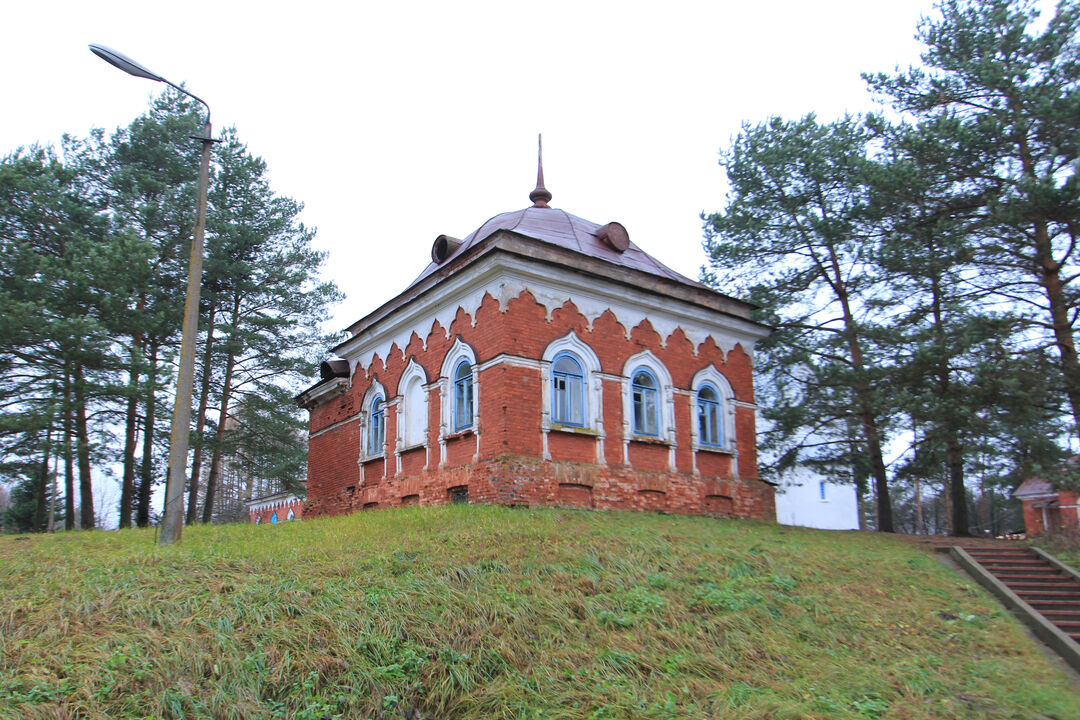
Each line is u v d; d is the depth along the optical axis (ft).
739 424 67.46
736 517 63.82
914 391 62.64
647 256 73.41
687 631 30.27
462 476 55.42
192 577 29.76
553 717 23.61
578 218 73.77
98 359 77.51
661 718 23.90
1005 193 60.75
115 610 25.95
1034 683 30.42
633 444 59.11
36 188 83.15
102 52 39.78
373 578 30.76
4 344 76.74
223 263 94.43
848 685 28.17
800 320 82.12
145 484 90.27
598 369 58.29
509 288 54.95
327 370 76.79
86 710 20.22
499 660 26.23
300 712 22.16
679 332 65.10
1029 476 60.90
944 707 27.04
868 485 94.94
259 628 25.43
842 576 41.29
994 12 66.59
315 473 80.43
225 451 99.40
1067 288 64.59
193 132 99.40
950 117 63.00
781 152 78.79
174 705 21.02
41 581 29.66
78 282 76.13
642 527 46.14
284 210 105.09
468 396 57.57
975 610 38.83
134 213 89.92
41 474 98.68
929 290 70.54
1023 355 60.23
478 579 31.83
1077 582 45.47
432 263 73.10
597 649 27.76
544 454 53.83
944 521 210.79
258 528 49.01
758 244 82.07
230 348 93.71
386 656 25.23
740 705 25.22
